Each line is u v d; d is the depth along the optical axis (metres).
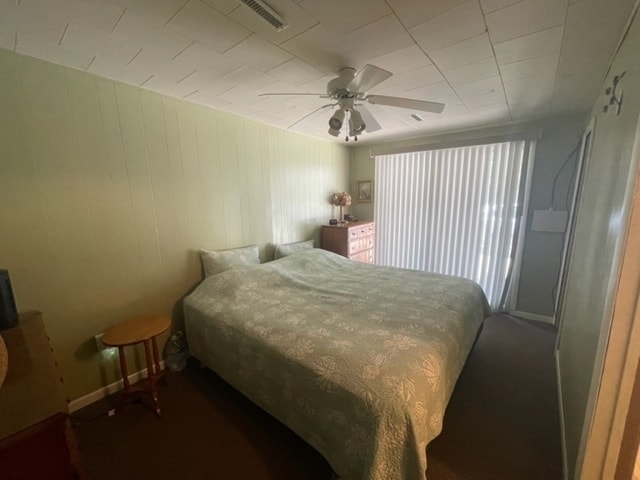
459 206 3.57
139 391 1.91
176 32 1.38
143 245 2.19
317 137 3.77
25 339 1.26
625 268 0.86
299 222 3.66
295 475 1.43
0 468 0.73
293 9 1.22
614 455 0.96
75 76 1.77
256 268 2.57
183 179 2.39
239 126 2.79
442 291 2.27
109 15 1.24
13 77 1.55
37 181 1.67
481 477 1.41
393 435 1.11
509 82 1.99
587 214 1.80
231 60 1.67
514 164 3.15
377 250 4.35
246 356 1.70
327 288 2.41
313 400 1.34
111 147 1.96
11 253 1.61
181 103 2.33
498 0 1.16
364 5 1.19
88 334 1.95
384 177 4.15
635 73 1.02
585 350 1.32
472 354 2.53
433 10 1.23
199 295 2.29
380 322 1.73
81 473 0.87
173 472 1.47
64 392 0.90
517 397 1.97
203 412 1.88
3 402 0.84
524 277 3.30
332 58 1.65
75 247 1.85
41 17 1.24
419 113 2.74
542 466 1.46
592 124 2.05
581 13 1.22
